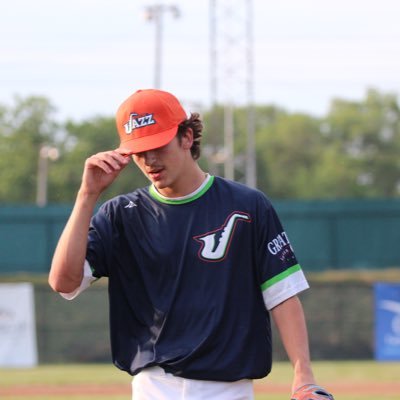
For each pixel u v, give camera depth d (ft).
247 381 31.94
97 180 30.96
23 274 203.62
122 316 32.45
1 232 205.26
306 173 596.29
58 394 112.57
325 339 176.55
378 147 598.34
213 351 31.24
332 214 211.00
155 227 31.76
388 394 111.75
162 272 31.55
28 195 506.07
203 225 31.55
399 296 173.78
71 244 30.81
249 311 31.68
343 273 199.00
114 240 32.24
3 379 133.08
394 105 604.90
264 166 603.26
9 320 166.30
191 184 31.71
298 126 608.19
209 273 31.37
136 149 30.63
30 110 520.42
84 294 174.40
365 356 176.04
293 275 31.86
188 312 31.30
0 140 513.86
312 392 30.04
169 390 31.53
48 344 172.86
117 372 146.00
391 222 210.18
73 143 526.98
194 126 31.86
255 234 31.81
